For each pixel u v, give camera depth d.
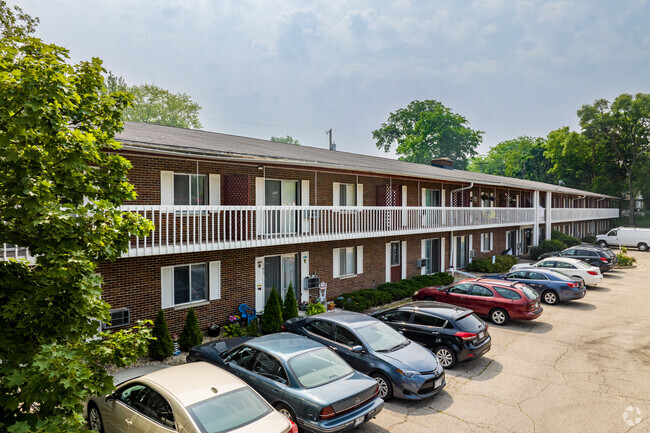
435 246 25.73
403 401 9.61
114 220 5.27
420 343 12.00
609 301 20.39
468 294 16.64
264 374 8.37
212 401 6.36
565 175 74.00
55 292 4.49
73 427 4.24
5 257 8.89
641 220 66.44
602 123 65.38
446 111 73.19
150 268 12.79
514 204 35.56
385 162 26.12
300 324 11.35
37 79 4.36
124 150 10.98
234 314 14.97
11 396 4.27
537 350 13.20
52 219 4.49
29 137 4.43
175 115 60.06
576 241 40.47
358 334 10.23
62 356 4.32
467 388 10.34
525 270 20.80
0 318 4.54
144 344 5.43
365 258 20.52
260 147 17.30
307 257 17.56
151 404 6.63
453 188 27.28
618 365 11.91
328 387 7.79
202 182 14.31
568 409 9.27
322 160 17.16
